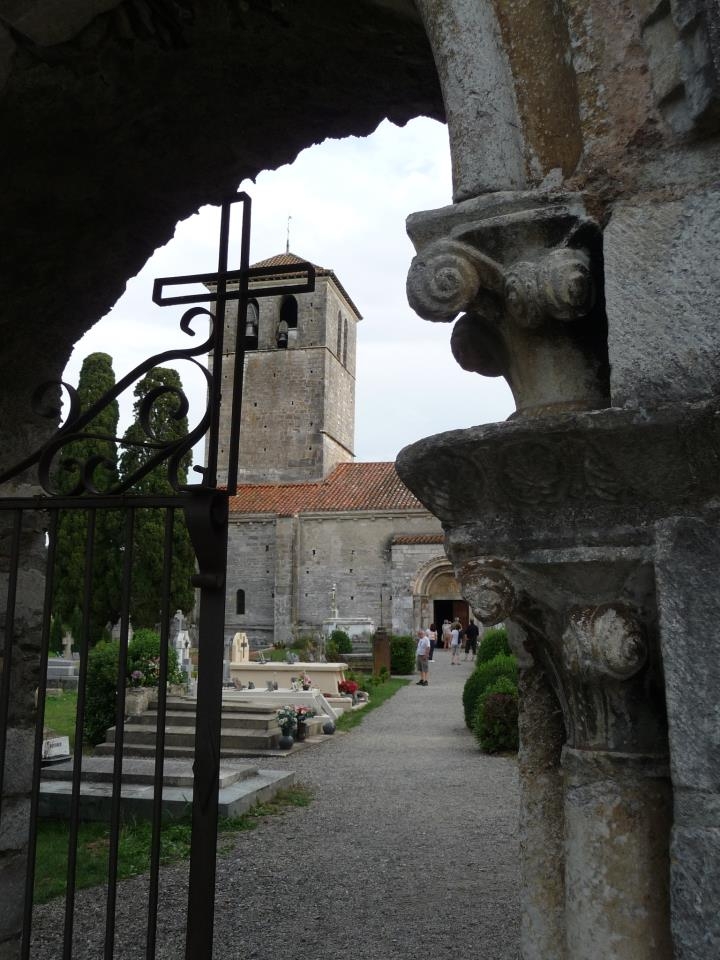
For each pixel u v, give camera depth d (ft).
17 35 8.66
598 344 5.02
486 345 5.56
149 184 11.42
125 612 7.64
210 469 7.73
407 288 5.11
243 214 8.16
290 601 112.16
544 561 4.70
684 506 4.40
